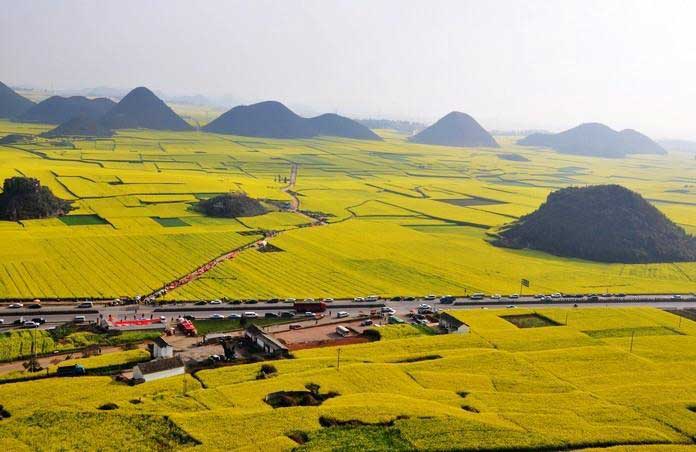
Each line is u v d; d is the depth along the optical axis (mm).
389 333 168750
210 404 116188
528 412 121312
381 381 131875
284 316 180000
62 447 98062
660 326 187500
